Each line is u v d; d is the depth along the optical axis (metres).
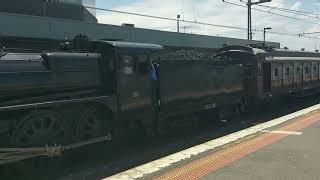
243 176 8.98
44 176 9.88
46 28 21.81
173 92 14.34
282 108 24.77
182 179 8.95
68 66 10.85
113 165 10.88
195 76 15.60
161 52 14.80
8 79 9.48
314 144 12.35
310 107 23.61
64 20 22.78
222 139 13.72
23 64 9.87
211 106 16.72
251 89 20.94
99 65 11.80
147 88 12.97
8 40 10.08
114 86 11.81
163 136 15.23
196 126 16.36
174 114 14.39
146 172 9.73
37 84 10.04
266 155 10.95
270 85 22.84
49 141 9.98
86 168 10.59
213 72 16.89
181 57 15.60
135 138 13.58
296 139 13.20
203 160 10.64
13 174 9.81
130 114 12.27
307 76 28.97
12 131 9.38
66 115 10.48
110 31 25.59
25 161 9.68
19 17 20.61
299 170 9.40
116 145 12.94
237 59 21.14
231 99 18.48
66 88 10.78
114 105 11.68
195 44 34.25
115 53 11.82
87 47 12.12
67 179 9.61
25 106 9.37
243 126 17.36
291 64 25.98
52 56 10.51
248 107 21.00
